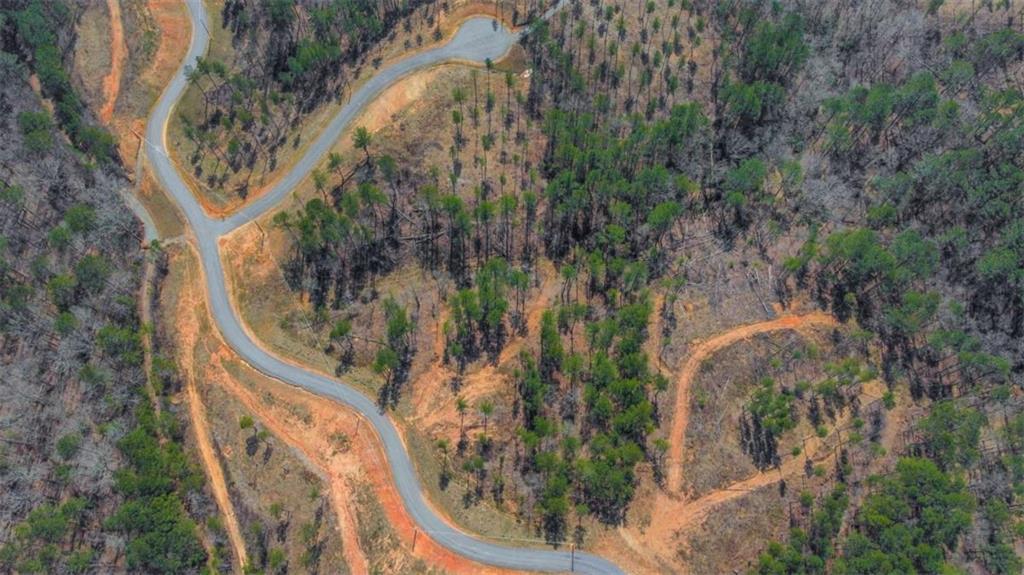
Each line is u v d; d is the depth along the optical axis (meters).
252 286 134.00
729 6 156.62
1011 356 127.12
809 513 114.06
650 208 139.88
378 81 148.00
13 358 126.44
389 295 132.88
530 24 153.88
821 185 143.12
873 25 158.50
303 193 139.62
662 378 119.88
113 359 127.19
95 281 128.62
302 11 154.88
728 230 139.88
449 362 127.81
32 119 134.00
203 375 128.50
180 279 135.88
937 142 143.25
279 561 112.06
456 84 146.12
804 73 153.75
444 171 139.50
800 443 119.44
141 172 143.50
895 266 124.81
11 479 117.69
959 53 154.50
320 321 131.25
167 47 151.75
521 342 129.12
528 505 115.06
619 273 134.25
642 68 151.75
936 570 100.12
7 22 145.00
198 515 118.25
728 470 117.31
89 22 150.12
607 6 154.38
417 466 118.56
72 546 113.88
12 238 132.00
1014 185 131.75
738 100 143.12
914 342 127.50
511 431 121.44
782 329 127.81
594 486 114.81
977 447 117.50
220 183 142.38
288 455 120.31
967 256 133.50
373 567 110.50
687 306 130.75
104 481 118.62
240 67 151.88
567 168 140.12
